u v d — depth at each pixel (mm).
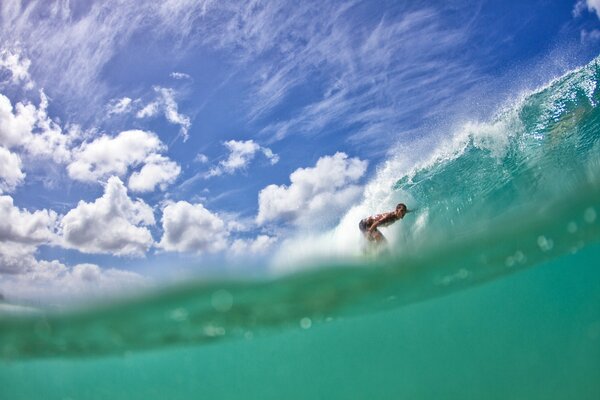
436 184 10266
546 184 8367
